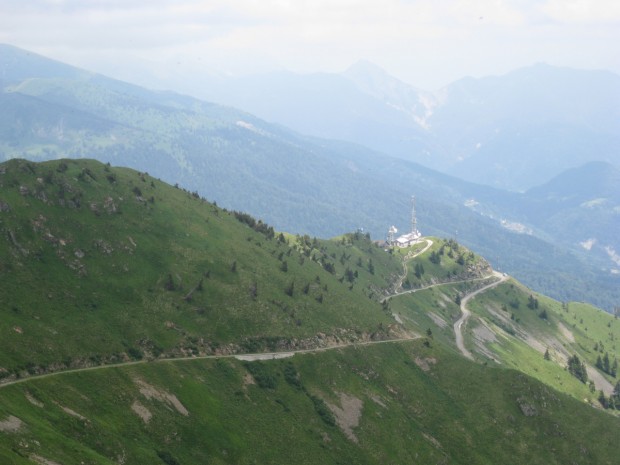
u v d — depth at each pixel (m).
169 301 161.88
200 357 144.62
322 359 172.00
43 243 153.25
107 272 159.88
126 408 110.25
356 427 152.12
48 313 129.38
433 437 167.00
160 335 145.12
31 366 107.12
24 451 78.38
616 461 175.62
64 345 119.75
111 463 90.50
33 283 137.38
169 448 108.31
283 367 158.38
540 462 170.25
